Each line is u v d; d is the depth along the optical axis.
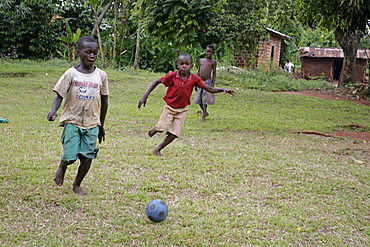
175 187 4.41
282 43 33.41
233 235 3.35
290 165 5.54
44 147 5.76
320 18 10.87
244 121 9.30
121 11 20.95
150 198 4.05
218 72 18.98
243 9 21.62
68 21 19.77
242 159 5.70
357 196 4.47
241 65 23.16
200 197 4.18
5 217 3.46
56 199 3.86
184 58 5.38
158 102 11.87
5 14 17.73
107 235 3.24
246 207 3.97
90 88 3.72
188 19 12.85
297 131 8.27
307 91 17.98
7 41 18.34
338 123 10.04
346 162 5.93
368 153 6.55
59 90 3.59
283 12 19.70
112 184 4.39
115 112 9.53
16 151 5.45
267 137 7.56
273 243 3.25
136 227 3.40
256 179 4.86
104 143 6.26
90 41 3.68
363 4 9.70
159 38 14.27
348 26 10.34
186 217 3.65
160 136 7.12
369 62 18.19
